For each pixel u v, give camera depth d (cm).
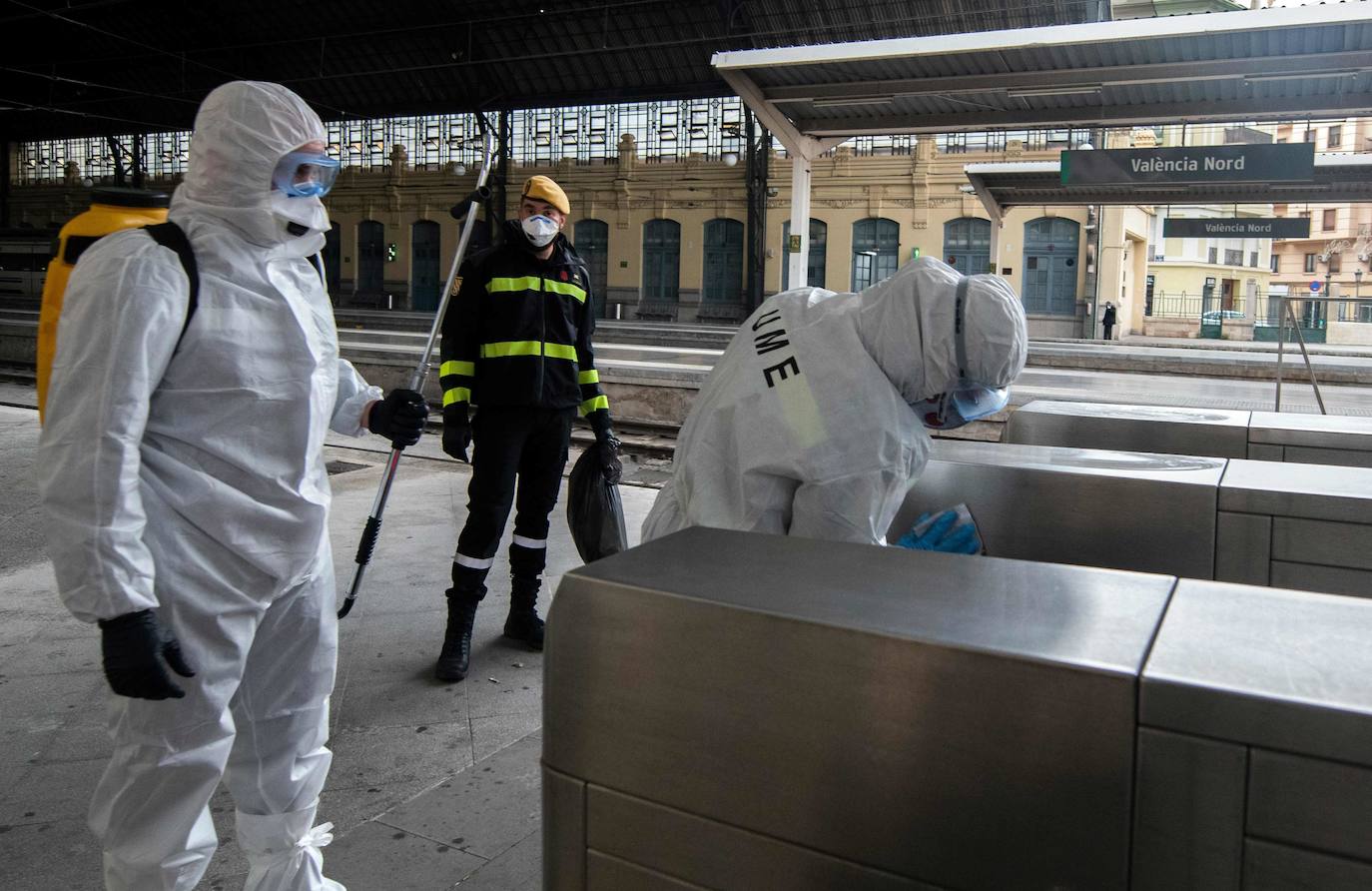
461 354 340
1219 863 87
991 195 2164
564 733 120
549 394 344
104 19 3359
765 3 2450
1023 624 102
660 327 3002
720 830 110
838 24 2427
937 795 98
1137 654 93
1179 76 1105
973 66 1152
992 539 231
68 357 153
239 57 3525
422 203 3759
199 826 172
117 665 147
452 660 334
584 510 355
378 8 3083
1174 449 325
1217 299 4131
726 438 182
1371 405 1056
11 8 3212
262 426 170
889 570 122
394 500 608
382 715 305
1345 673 89
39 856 224
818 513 172
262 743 187
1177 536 213
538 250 346
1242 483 209
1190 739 87
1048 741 93
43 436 152
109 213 296
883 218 3148
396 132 3816
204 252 165
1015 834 95
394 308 3828
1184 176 1516
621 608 114
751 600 109
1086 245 2967
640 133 3425
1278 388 616
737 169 3281
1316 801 83
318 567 186
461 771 264
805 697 104
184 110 3900
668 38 2850
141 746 165
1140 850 90
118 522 148
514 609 370
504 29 3028
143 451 161
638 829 116
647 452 848
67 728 289
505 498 343
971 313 169
